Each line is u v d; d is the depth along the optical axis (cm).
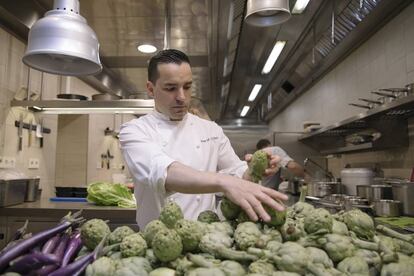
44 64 171
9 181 232
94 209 225
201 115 243
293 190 391
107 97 287
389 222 188
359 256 67
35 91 307
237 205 80
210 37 291
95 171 441
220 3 228
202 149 156
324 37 329
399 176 269
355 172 286
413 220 194
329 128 339
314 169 460
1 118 263
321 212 71
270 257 63
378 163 305
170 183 96
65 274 64
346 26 297
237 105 681
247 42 345
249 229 70
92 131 430
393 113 249
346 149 323
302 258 61
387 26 278
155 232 71
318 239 68
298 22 290
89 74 181
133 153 120
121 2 238
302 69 429
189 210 141
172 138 149
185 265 63
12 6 226
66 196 279
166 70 129
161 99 136
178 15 257
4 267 64
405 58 253
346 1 262
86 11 251
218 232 71
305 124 435
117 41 311
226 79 468
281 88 539
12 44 275
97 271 63
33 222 227
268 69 420
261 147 379
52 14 153
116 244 74
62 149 414
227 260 64
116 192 242
